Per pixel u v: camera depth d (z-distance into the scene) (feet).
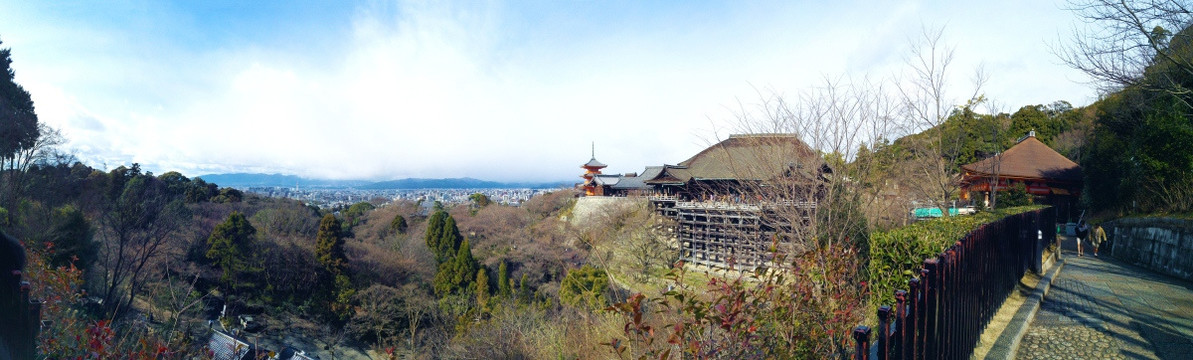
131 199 68.80
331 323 87.66
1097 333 18.22
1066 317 20.58
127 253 66.59
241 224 89.04
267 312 85.97
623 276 76.33
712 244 68.90
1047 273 31.50
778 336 12.02
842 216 24.72
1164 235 36.35
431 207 211.61
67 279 16.42
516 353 27.45
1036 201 93.50
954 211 47.21
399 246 123.44
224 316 78.28
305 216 138.00
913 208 45.39
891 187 37.04
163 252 72.64
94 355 12.82
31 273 14.74
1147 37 30.22
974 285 15.66
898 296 8.50
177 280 78.48
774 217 29.37
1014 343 16.52
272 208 138.21
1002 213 31.27
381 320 81.87
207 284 86.38
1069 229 77.30
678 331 9.69
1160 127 52.75
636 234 89.71
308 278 91.97
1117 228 50.31
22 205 55.31
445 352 49.44
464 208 175.83
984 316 17.72
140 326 26.96
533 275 102.94
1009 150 102.37
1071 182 94.79
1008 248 24.00
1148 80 34.91
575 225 121.39
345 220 168.96
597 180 146.20
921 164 39.32
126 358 14.56
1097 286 27.99
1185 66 31.91
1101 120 78.38
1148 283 29.14
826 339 12.69
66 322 14.34
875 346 11.68
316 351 81.05
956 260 12.90
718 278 12.47
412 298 85.51
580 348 20.67
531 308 54.19
